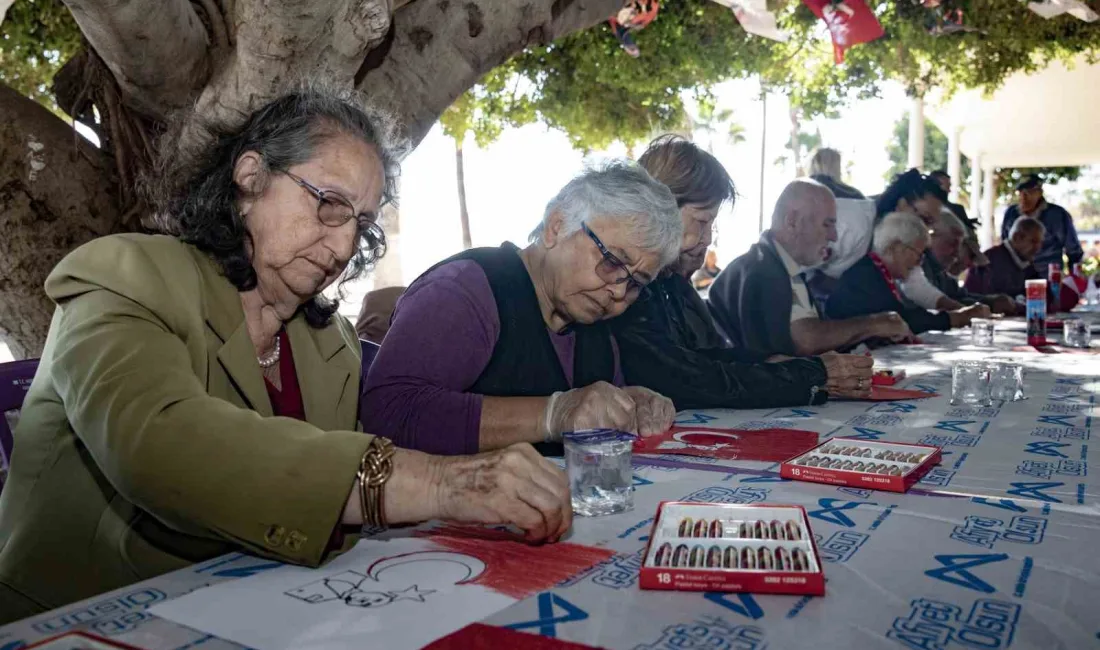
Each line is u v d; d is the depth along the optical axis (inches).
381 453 46.2
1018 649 35.0
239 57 105.0
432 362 75.9
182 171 61.9
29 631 37.4
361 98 67.4
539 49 330.0
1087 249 898.1
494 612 39.2
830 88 403.5
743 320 140.0
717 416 95.4
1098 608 39.2
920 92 442.6
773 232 144.4
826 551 47.2
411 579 43.9
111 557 55.6
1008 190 818.8
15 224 125.8
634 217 75.0
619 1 152.5
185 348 52.1
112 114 125.0
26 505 56.8
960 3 346.6
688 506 52.4
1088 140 560.1
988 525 52.2
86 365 48.1
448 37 128.2
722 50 339.9
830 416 94.3
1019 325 215.8
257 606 40.2
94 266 53.9
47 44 234.2
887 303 189.6
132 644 35.8
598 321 86.8
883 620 37.8
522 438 71.9
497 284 80.3
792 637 36.2
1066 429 84.5
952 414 94.3
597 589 42.1
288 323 67.9
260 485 44.1
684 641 35.8
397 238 829.8
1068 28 396.5
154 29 102.1
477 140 363.9
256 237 60.6
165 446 44.4
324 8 99.2
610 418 71.1
